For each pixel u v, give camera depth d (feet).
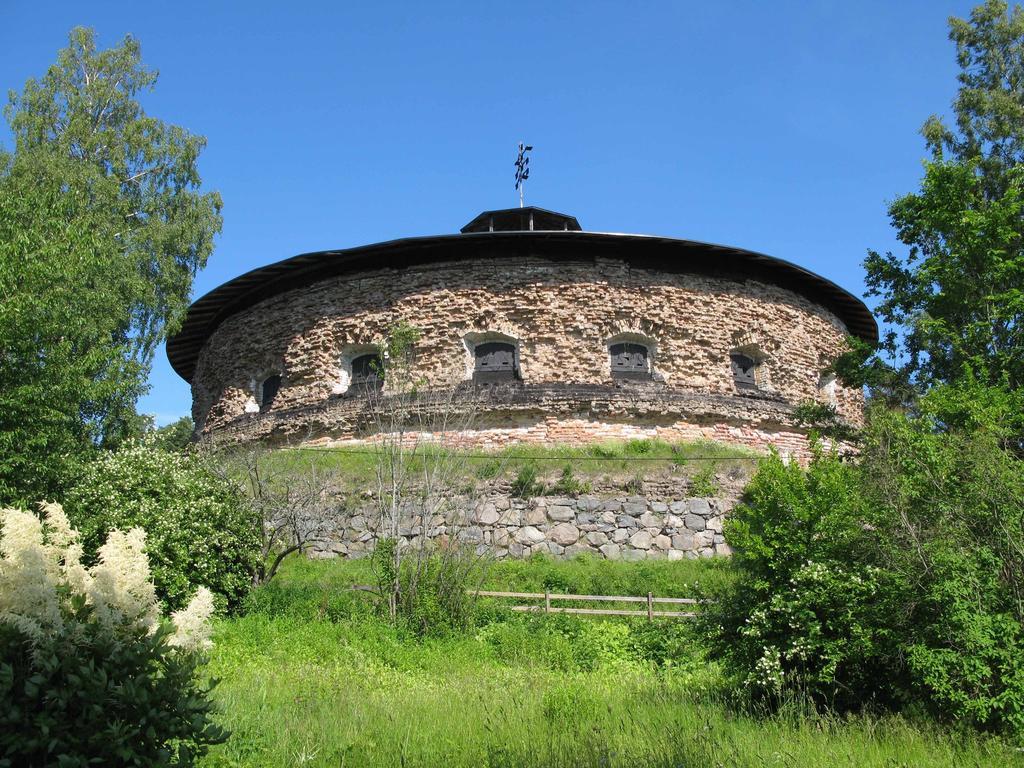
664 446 79.56
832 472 36.06
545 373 84.17
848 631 32.71
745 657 34.47
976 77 103.45
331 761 25.68
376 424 81.46
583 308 86.33
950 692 28.91
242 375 96.43
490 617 52.11
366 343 88.22
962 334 58.75
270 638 46.29
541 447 79.46
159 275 99.14
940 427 46.11
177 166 106.73
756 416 87.40
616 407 83.20
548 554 64.34
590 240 87.35
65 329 53.11
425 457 62.75
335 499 67.87
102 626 19.33
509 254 87.81
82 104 102.58
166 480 54.24
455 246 88.12
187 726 19.10
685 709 32.58
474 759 25.70
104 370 69.26
